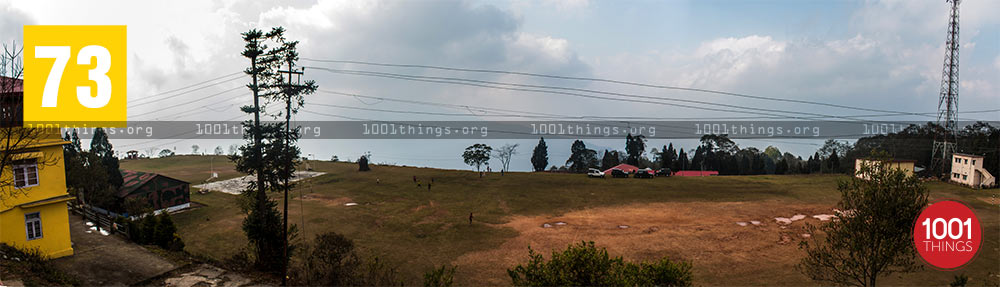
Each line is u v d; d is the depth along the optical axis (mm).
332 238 29094
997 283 29469
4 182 21078
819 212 54625
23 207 25453
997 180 76938
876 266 19734
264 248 32094
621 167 98062
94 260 27359
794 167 127688
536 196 67625
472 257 39688
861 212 19828
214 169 103750
